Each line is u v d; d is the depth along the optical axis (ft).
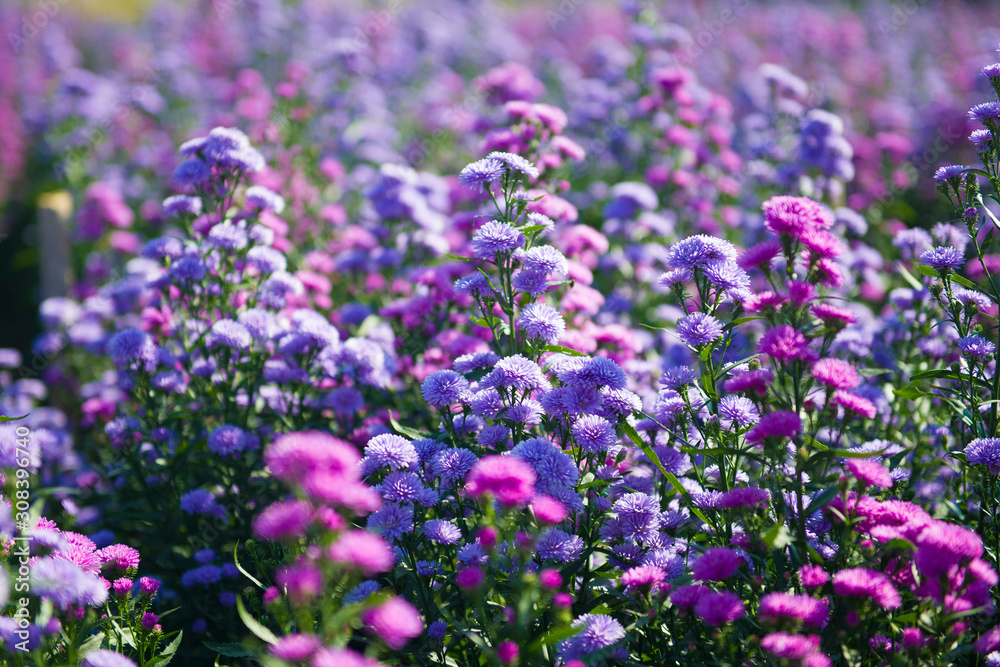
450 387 9.86
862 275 17.94
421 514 9.36
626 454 9.91
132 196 29.19
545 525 7.86
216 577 11.41
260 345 13.93
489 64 40.32
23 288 26.11
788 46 42.29
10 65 42.42
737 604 7.38
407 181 19.16
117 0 66.59
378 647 7.47
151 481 14.02
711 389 9.21
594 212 24.45
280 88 23.29
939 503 10.97
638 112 24.79
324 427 13.89
